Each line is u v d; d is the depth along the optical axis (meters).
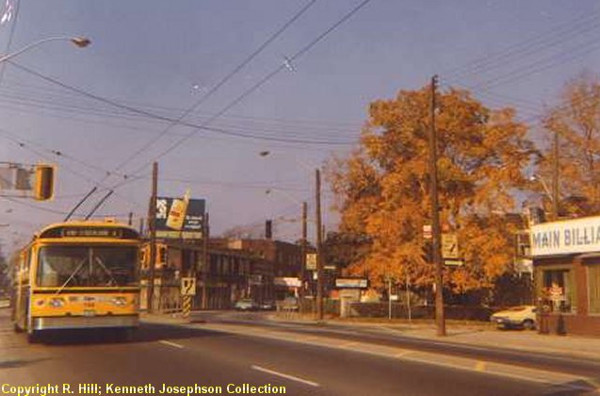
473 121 49.84
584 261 31.83
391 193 49.88
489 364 17.20
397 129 50.69
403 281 49.44
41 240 20.78
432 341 27.56
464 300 56.16
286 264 122.94
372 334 30.92
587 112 51.25
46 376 14.73
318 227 55.25
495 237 46.59
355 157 52.94
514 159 48.25
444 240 37.56
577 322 32.00
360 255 56.38
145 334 26.23
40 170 26.78
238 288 104.19
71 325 20.69
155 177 57.00
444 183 48.19
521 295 53.41
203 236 96.25
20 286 26.16
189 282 46.78
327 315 59.94
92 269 21.00
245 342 22.56
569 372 16.11
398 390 12.95
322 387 13.27
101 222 21.41
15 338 24.91
